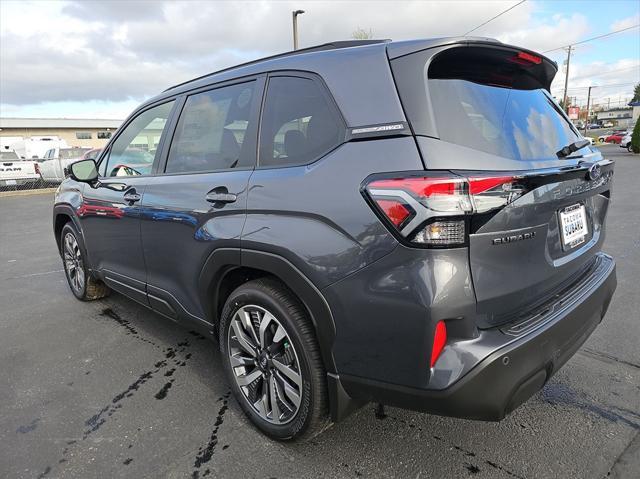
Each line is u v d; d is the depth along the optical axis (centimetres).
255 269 238
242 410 257
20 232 953
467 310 172
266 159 235
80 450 238
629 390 277
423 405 181
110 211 350
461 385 171
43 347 362
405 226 170
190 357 340
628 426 244
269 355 233
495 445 232
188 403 279
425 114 182
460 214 167
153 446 239
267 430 239
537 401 269
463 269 171
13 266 646
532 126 220
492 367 172
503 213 177
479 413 176
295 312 215
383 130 187
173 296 298
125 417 265
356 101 200
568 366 306
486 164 181
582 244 240
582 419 251
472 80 208
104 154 388
